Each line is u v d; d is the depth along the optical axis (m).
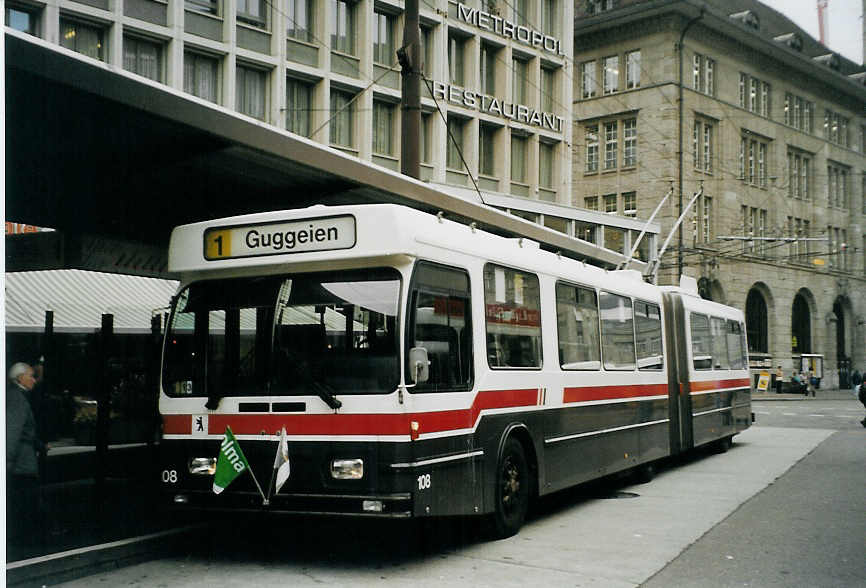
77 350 17.03
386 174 11.39
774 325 58.50
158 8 26.12
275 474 7.59
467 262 8.59
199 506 7.91
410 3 12.59
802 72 61.62
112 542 8.04
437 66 34.50
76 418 13.96
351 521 10.11
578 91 53.31
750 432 25.36
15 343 16.53
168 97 8.34
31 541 8.12
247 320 8.00
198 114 8.65
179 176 10.68
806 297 63.84
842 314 69.25
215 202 12.26
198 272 8.34
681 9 49.28
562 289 10.94
